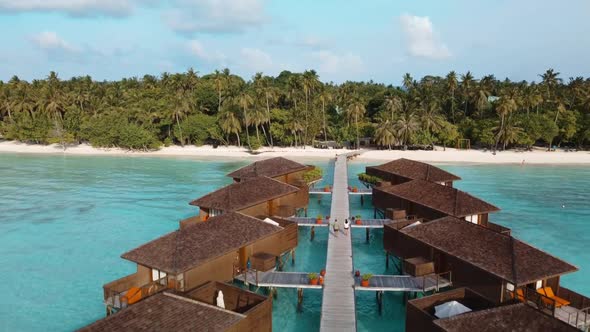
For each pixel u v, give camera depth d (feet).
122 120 357.61
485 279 85.10
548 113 366.43
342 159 293.64
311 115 367.25
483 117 398.62
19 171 270.67
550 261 82.43
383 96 443.73
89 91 439.63
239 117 356.79
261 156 335.88
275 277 98.02
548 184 235.20
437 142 385.29
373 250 134.82
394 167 185.98
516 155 330.54
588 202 194.08
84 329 57.52
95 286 110.11
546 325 60.85
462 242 92.79
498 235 90.38
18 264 123.44
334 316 82.53
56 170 274.98
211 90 408.67
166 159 325.01
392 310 97.66
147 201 194.80
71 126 372.38
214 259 88.74
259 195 133.69
